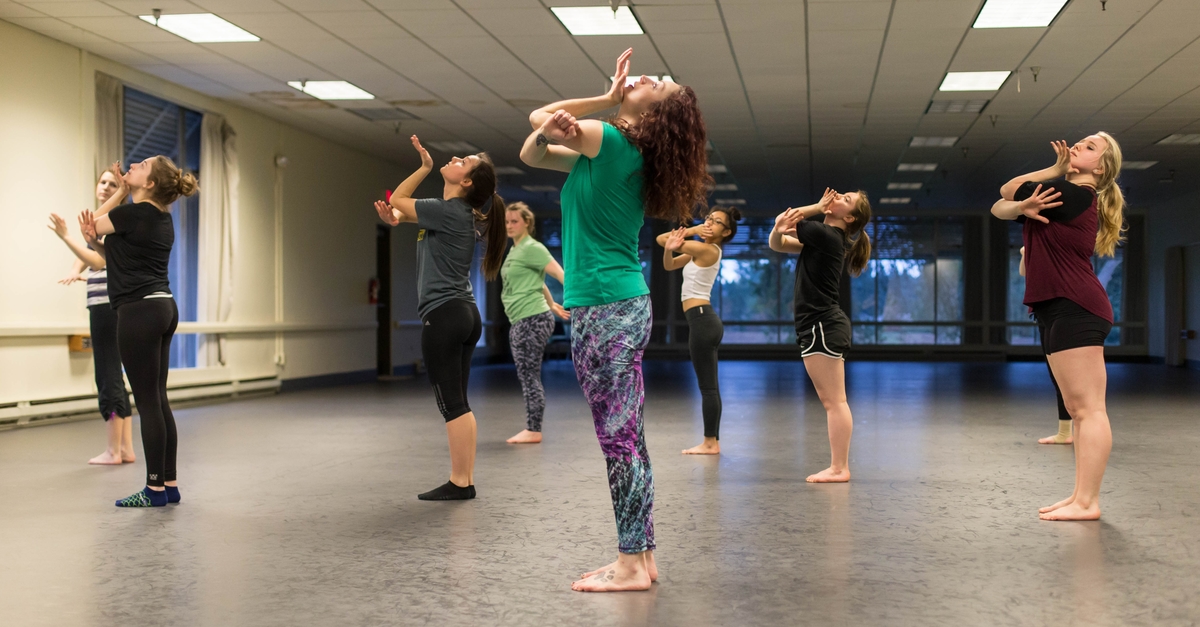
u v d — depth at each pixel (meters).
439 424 7.38
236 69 8.80
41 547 3.21
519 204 6.13
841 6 6.85
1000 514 3.76
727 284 21.98
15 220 7.46
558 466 5.05
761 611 2.47
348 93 9.79
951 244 21.25
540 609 2.49
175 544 3.25
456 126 11.55
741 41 7.78
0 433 6.73
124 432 5.20
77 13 7.14
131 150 8.94
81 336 7.93
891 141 12.47
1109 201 3.65
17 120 7.48
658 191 2.56
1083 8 6.86
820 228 4.43
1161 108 10.33
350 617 2.42
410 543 3.27
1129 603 2.54
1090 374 3.63
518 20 7.27
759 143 12.62
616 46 7.96
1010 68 8.60
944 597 2.60
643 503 2.69
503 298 6.17
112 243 3.83
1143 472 4.87
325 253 12.38
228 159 10.16
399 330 14.84
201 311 9.82
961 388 11.34
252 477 4.74
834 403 4.55
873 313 21.42
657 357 21.66
